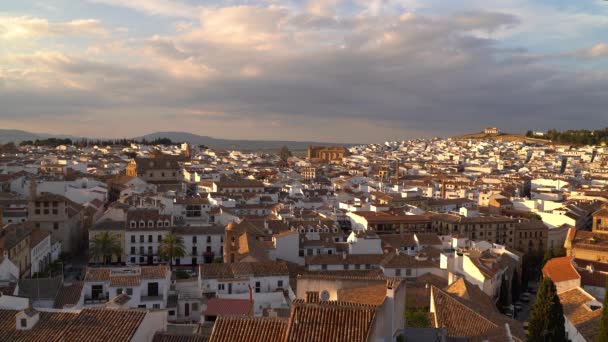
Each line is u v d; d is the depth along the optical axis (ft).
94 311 222.89
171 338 217.97
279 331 174.29
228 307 358.43
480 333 266.98
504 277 547.08
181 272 611.06
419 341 202.28
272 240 606.55
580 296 394.73
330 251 627.87
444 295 308.40
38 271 583.17
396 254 562.66
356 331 160.56
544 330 297.74
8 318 219.20
